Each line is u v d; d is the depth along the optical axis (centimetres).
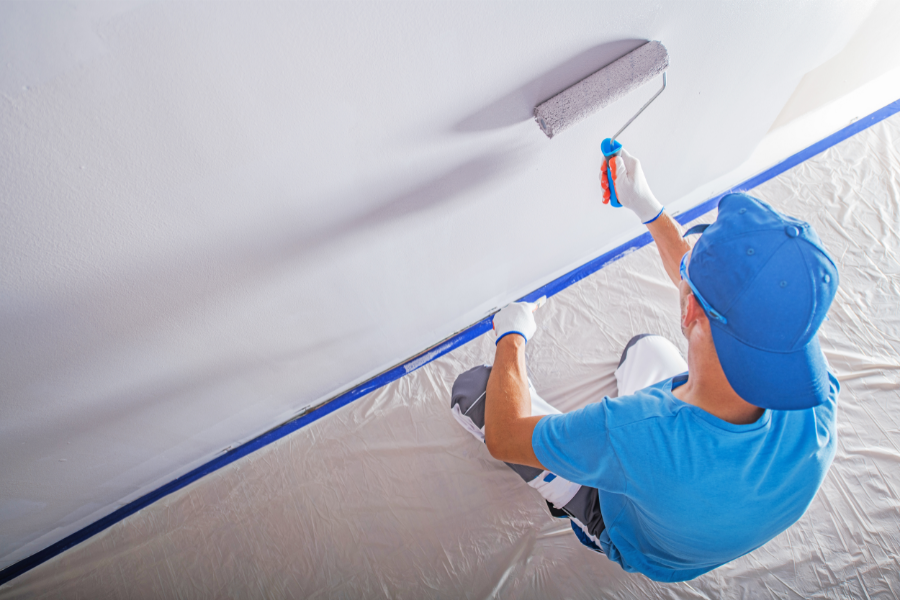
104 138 59
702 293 66
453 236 112
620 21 80
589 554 123
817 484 75
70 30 48
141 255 78
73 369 94
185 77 57
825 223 159
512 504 132
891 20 119
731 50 102
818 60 120
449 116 81
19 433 103
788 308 61
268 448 148
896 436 127
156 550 139
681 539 82
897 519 117
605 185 102
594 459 77
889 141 167
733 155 147
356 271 106
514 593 121
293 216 85
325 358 132
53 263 72
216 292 93
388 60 67
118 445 122
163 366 105
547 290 158
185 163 67
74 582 138
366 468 141
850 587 112
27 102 52
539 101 87
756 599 114
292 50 60
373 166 83
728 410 69
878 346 138
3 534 130
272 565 133
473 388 121
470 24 69
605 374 143
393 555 129
